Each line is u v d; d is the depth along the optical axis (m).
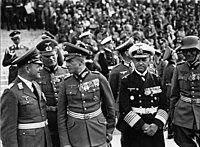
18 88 4.73
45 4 23.00
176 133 6.04
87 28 18.66
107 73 8.84
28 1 23.84
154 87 5.33
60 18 21.55
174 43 17.41
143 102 5.31
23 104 4.68
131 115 5.25
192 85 5.85
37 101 4.81
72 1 24.28
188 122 5.86
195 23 23.19
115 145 7.41
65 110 5.03
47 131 4.88
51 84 5.50
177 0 26.05
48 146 4.85
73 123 4.90
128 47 6.70
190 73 5.87
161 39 15.96
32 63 4.78
